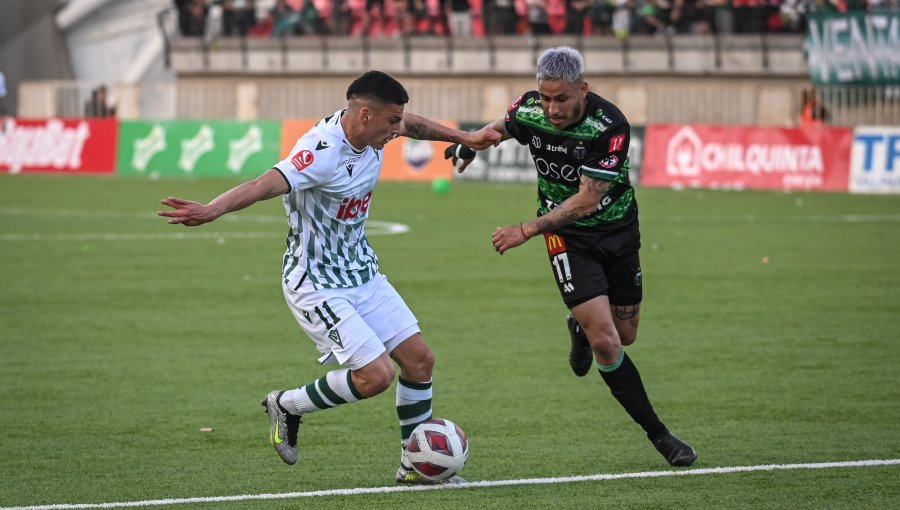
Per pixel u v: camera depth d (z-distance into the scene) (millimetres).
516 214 69375
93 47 138875
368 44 121688
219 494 18938
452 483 19562
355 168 18672
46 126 106312
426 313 37125
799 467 20484
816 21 106188
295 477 20000
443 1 122125
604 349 20688
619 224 21375
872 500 18500
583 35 116062
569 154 20594
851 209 72312
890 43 103500
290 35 124750
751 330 34156
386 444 22328
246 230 62250
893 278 44188
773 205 75000
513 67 117938
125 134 103250
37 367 29188
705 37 112500
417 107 115375
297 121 98312
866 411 24719
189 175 101062
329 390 19125
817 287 42062
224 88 122312
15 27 136875
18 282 43062
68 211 70375
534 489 19234
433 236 58219
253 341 32781
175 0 130000
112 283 43031
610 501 18516
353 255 19219
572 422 24062
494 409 25203
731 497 18703
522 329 34625
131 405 25391
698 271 46125
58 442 22312
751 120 107438
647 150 91938
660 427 20531
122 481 19688
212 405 25453
